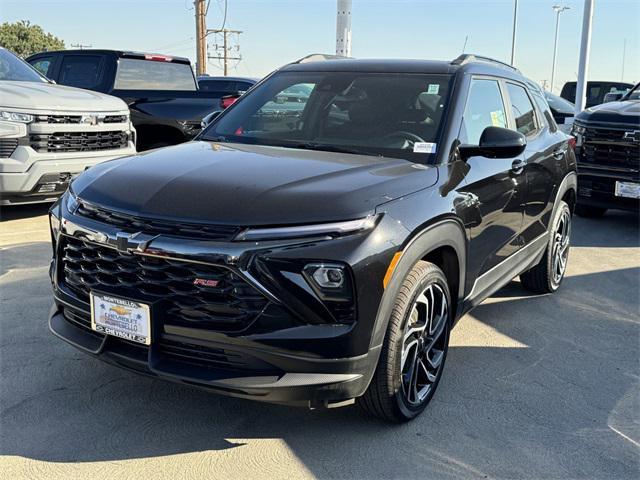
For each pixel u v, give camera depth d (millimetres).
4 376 3398
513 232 4184
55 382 3365
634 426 3201
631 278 5887
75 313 2969
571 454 2926
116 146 7270
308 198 2604
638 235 7707
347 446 2885
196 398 3256
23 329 4004
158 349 2662
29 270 5172
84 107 6793
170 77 9289
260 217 2506
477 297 3746
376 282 2598
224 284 2523
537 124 4914
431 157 3328
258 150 3389
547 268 5109
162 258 2551
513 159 4066
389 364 2797
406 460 2803
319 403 2594
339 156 3307
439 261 3387
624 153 7469
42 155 6391
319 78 4012
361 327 2578
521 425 3158
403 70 3908
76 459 2707
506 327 4531
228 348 2543
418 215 2840
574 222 8422
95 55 8555
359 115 3672
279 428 3012
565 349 4172
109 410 3111
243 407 3188
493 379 3666
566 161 5203
